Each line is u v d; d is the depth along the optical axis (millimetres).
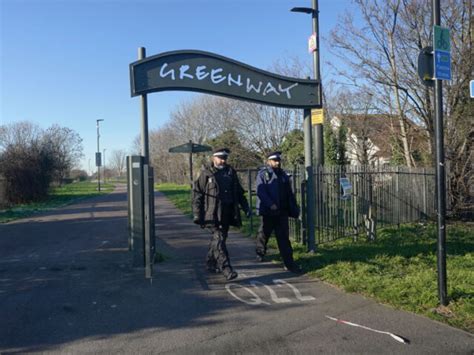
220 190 6590
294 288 6188
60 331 4680
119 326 4812
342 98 22266
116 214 16672
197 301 5641
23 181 25000
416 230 11141
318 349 4223
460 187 13133
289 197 7188
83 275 6875
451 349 4203
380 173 10836
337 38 16812
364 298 5707
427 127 13039
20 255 8469
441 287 5273
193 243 9594
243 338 4484
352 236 9734
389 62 13477
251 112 27734
